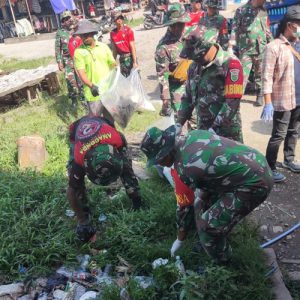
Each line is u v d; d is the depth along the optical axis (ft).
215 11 23.50
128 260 11.98
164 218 13.21
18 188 15.84
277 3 28.22
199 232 10.48
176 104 17.26
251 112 24.12
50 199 15.07
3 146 21.22
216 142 9.45
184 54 12.53
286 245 12.80
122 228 12.87
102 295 10.44
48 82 32.96
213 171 9.28
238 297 10.19
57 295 11.03
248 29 23.67
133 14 78.43
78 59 19.48
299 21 14.20
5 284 11.68
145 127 22.93
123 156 11.85
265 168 9.62
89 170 10.16
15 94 32.60
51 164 18.67
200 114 13.06
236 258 11.27
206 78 12.48
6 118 27.45
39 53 55.36
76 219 13.87
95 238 12.84
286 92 14.94
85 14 79.30
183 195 10.29
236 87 11.89
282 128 15.44
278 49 14.67
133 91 17.66
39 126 24.76
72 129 11.65
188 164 9.31
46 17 75.05
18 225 13.47
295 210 14.57
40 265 11.88
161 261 11.33
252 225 13.66
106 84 17.89
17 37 69.82
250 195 9.58
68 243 12.81
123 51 25.53
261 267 11.14
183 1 46.21
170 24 17.98
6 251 12.22
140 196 13.98
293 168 16.83
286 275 11.55
